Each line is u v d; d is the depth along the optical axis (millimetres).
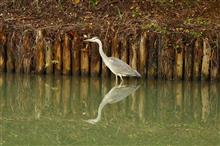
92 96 19906
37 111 17984
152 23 22703
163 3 24562
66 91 20469
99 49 21547
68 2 24734
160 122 16953
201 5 24500
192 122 16969
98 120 17109
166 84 21469
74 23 23531
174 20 23297
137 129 16203
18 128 16141
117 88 21000
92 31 22531
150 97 19906
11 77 22188
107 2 24641
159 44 21547
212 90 20875
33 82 21594
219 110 18406
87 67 22047
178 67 21469
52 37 22312
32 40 22328
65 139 15117
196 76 21422
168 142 15016
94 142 14992
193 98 19812
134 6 24438
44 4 24672
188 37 21750
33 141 14953
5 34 22375
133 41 21766
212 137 15508
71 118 17266
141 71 21781
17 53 22297
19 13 24406
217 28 22344
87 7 24562
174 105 18984
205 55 21250
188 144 14867
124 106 18781
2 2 24906
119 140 15109
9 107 18438
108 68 22016
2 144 14680
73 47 21984
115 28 22562
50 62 22156
